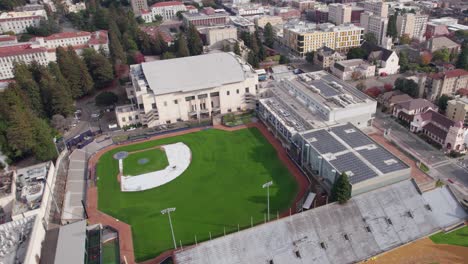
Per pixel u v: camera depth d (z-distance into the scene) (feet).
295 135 453.58
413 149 453.58
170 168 448.24
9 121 456.45
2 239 316.81
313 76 591.37
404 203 337.93
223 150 482.28
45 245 328.08
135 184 420.77
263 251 298.15
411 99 531.09
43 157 447.01
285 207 367.04
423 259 297.94
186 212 369.09
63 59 635.25
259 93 598.34
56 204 371.35
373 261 299.17
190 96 557.74
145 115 546.26
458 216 337.11
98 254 324.39
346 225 318.65
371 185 353.31
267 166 439.63
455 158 430.20
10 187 377.50
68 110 561.43
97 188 417.28
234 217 357.41
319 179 400.47
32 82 555.28
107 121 580.30
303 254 299.38
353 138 429.38
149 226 353.10
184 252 291.79
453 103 494.59
